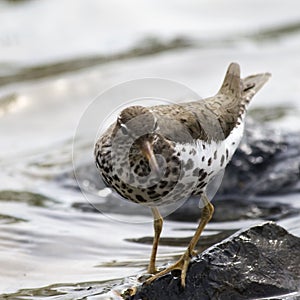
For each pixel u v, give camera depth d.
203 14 27.77
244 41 25.34
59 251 12.77
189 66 23.30
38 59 24.23
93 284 11.27
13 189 16.02
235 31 26.33
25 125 19.95
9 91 21.91
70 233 13.63
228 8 28.33
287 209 14.52
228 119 11.66
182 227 14.02
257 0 29.02
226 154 11.37
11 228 13.70
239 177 15.34
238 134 11.91
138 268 11.89
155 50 24.91
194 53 24.41
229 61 23.62
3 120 20.30
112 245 13.09
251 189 15.19
